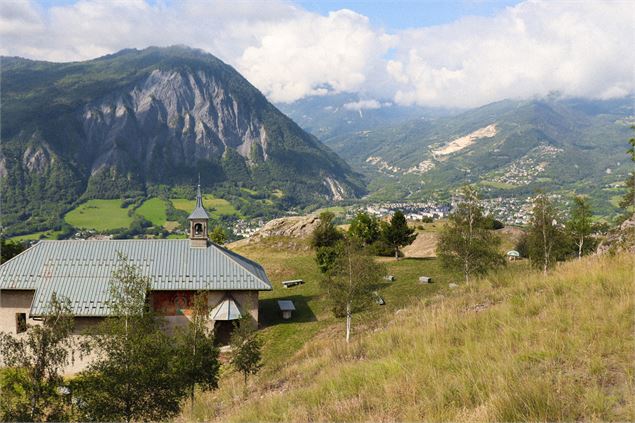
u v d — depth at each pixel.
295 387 15.80
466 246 34.59
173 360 18.64
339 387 13.11
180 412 18.80
